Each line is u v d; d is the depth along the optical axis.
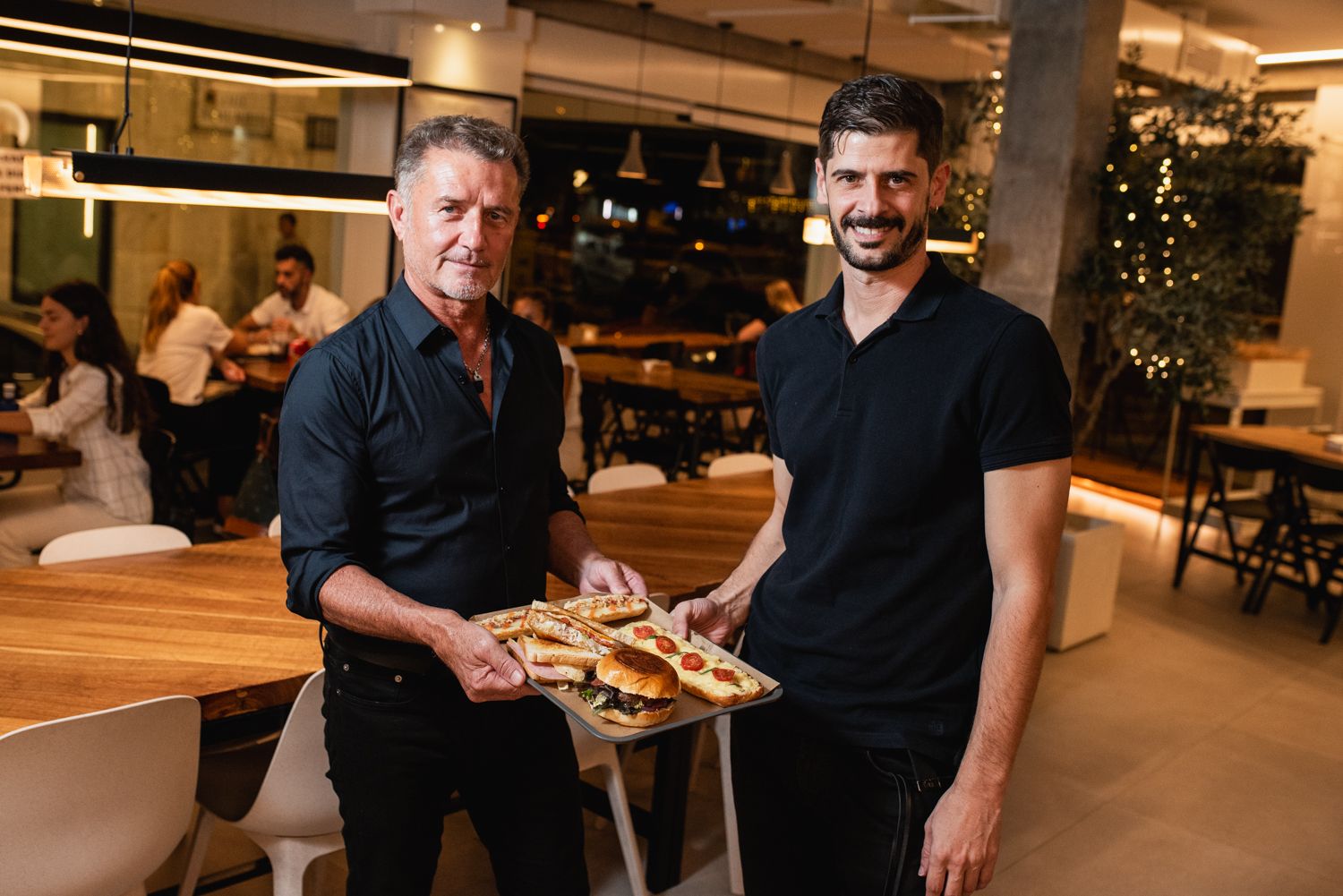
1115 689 4.70
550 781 1.97
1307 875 3.34
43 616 2.45
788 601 1.75
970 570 1.65
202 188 2.98
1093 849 3.39
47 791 1.81
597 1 7.77
